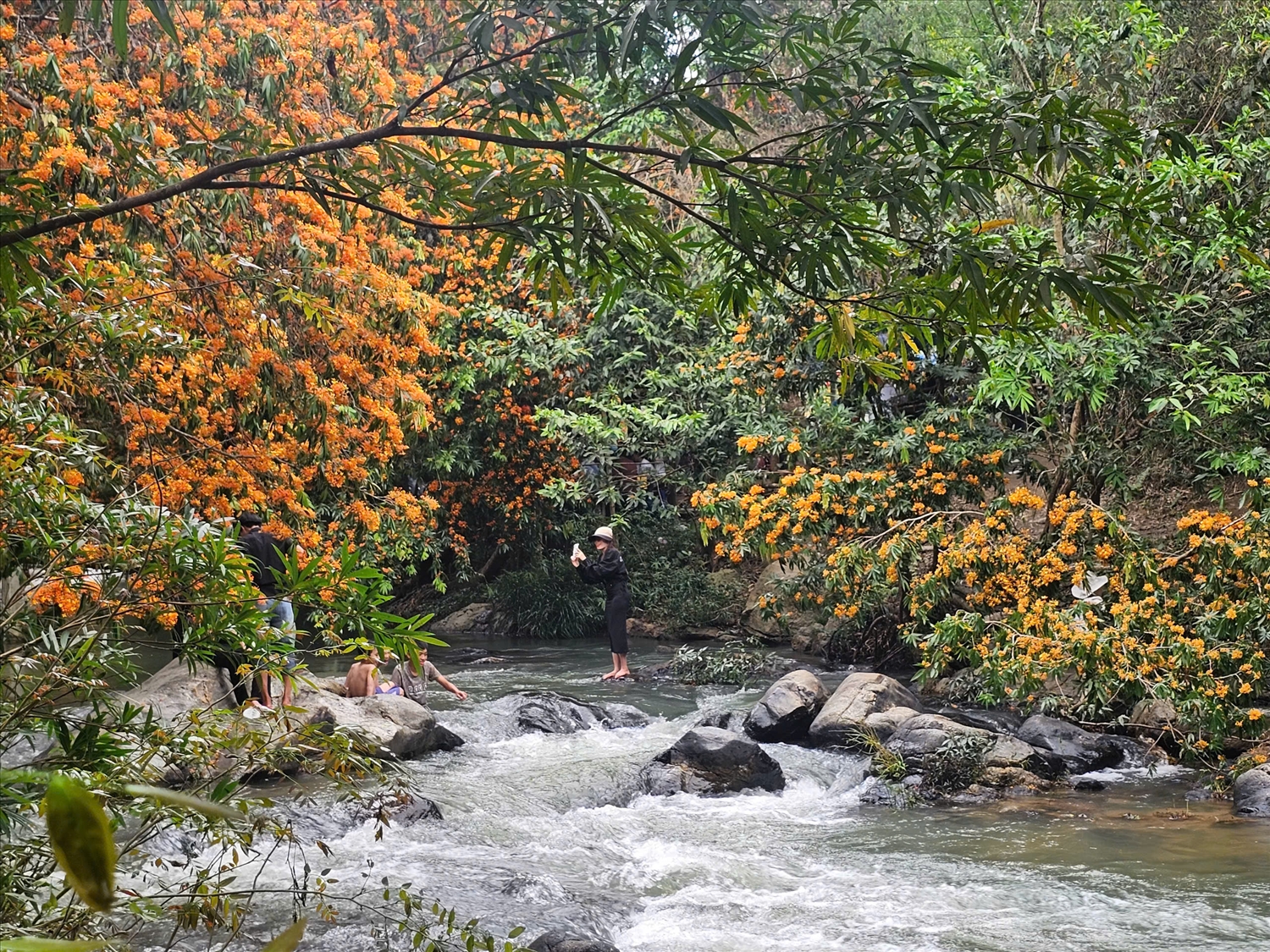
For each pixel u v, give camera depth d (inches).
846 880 251.9
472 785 327.9
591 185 145.5
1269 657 379.9
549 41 141.4
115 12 86.2
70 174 269.9
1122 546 403.2
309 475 357.7
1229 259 404.2
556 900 232.8
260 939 197.6
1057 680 385.1
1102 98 446.3
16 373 157.3
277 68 369.1
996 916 225.3
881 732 370.3
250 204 319.3
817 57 145.4
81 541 131.0
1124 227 156.9
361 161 166.1
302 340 353.7
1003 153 145.6
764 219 154.1
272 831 135.0
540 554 787.4
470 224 151.7
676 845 279.7
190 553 129.0
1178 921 219.9
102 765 108.9
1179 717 351.9
